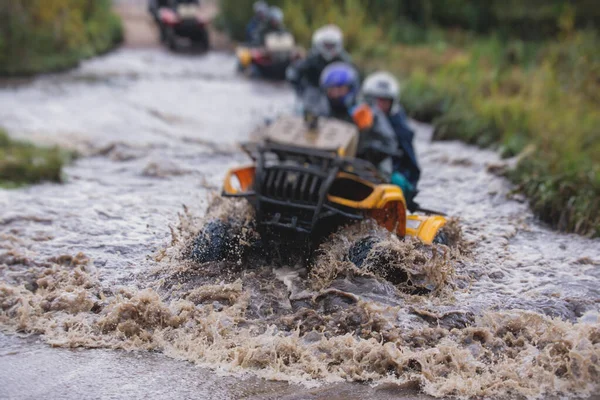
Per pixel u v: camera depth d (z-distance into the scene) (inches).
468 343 218.4
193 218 294.4
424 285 251.8
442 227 295.7
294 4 1064.8
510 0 1015.0
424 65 792.9
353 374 202.2
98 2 1077.1
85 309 237.0
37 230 305.3
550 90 602.2
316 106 420.5
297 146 272.4
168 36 1002.7
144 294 230.4
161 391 193.8
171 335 222.2
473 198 388.8
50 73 765.9
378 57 845.2
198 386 196.7
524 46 845.8
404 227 261.4
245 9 1100.5
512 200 380.5
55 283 252.1
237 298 241.9
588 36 781.3
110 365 206.7
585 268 289.1
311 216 252.8
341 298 239.0
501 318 228.1
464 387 195.9
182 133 522.6
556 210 346.6
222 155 466.6
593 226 331.9
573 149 443.8
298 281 255.6
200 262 267.0
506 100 580.1
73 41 874.8
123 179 399.9
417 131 583.5
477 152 497.4
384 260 251.9
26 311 230.5
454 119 551.2
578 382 197.6
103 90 683.4
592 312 234.7
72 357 210.5
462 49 909.2
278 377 201.3
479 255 299.7
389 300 241.8
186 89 716.0
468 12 1039.0
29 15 820.6
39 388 193.9
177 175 411.5
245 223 264.5
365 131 320.8
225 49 1036.5
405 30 986.7
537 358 206.4
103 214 333.1
